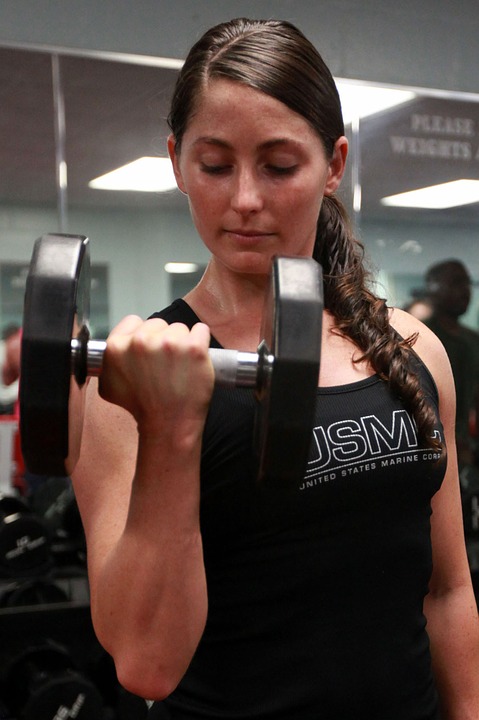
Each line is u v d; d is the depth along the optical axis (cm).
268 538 78
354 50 337
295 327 59
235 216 77
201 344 61
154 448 64
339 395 83
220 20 316
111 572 68
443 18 350
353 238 100
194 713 81
